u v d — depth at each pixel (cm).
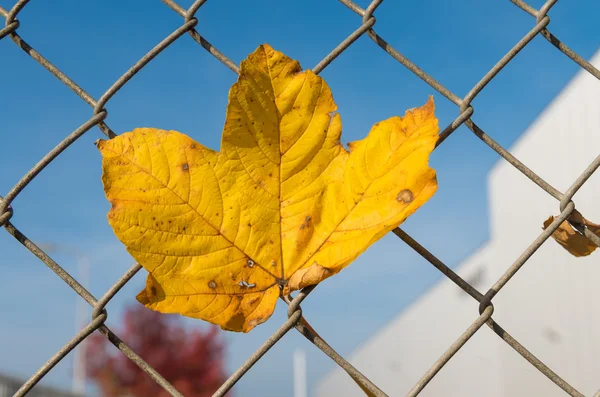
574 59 48
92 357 489
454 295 305
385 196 44
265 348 45
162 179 44
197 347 479
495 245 244
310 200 45
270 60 45
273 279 45
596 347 182
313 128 45
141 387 474
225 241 44
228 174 45
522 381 221
